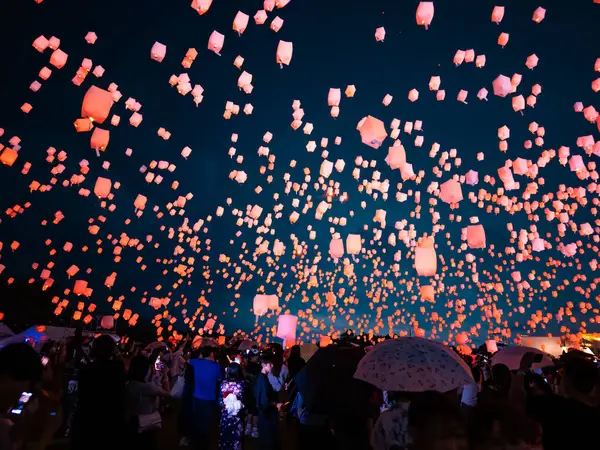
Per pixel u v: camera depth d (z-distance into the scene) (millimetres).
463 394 6395
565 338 21344
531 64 6926
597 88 7863
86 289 15102
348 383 4418
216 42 5797
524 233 13617
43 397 2701
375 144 5531
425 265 6617
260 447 6875
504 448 2443
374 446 3412
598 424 3018
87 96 5512
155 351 10062
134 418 4914
